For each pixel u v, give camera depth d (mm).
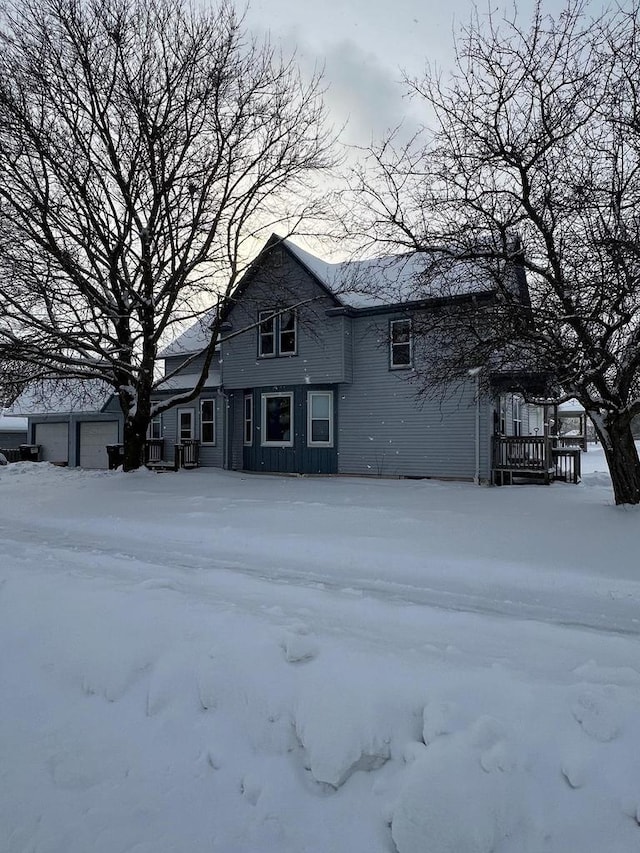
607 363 8031
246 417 19484
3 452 26156
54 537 8391
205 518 9078
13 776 3203
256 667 3588
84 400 19734
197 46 13984
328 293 16656
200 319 17219
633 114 7324
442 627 4340
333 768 2930
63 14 13297
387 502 10570
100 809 2943
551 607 5059
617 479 8852
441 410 15883
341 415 17453
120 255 14977
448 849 2523
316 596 5105
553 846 2529
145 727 3473
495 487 13297
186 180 14766
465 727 2969
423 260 10430
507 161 8023
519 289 9047
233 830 2777
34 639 4426
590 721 2941
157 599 4742
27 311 13867
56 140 14000
